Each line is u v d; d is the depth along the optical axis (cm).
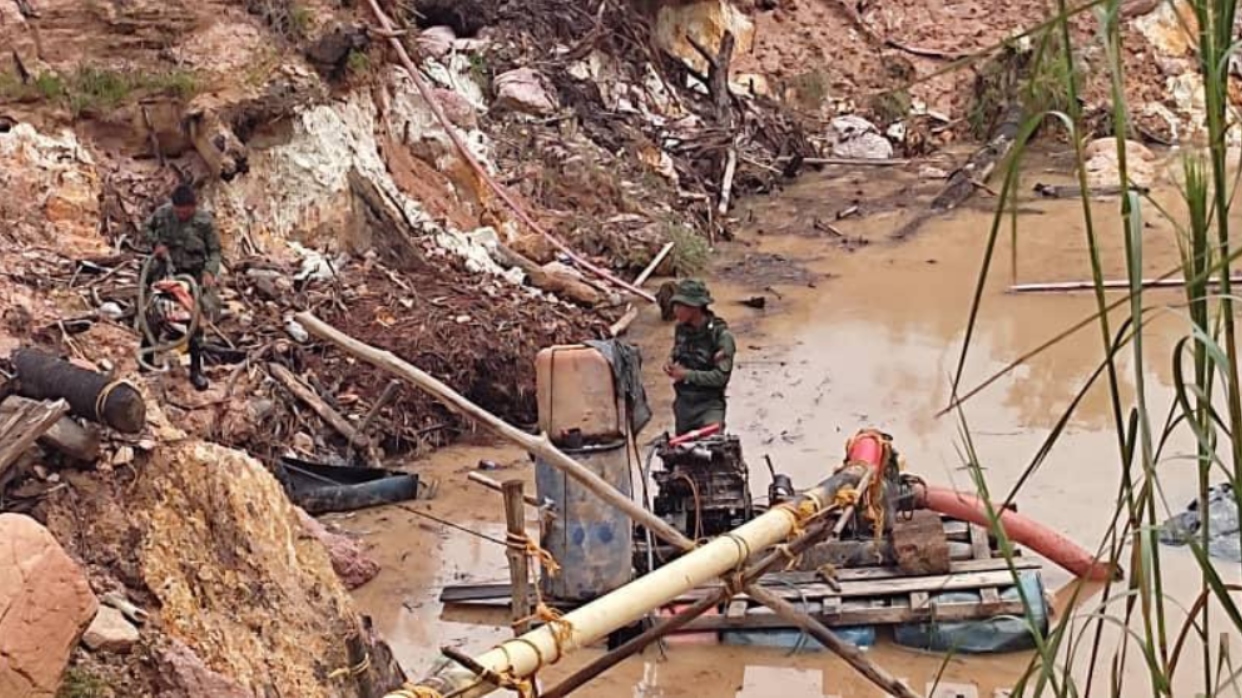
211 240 1191
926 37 2856
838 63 2825
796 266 1909
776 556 521
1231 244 246
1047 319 1606
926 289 1773
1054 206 2120
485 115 1989
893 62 2811
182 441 801
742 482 927
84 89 1406
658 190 2059
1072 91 233
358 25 1658
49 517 742
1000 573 898
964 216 2152
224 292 1341
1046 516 1055
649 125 2252
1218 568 921
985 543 941
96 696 661
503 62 2108
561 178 1941
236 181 1480
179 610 731
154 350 1085
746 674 863
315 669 751
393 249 1591
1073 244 1922
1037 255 1892
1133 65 2622
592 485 586
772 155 2450
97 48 1441
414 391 1279
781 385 1406
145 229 1185
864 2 2917
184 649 701
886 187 2380
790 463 1191
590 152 2005
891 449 583
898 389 1386
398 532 1085
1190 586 905
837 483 544
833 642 569
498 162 1903
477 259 1638
